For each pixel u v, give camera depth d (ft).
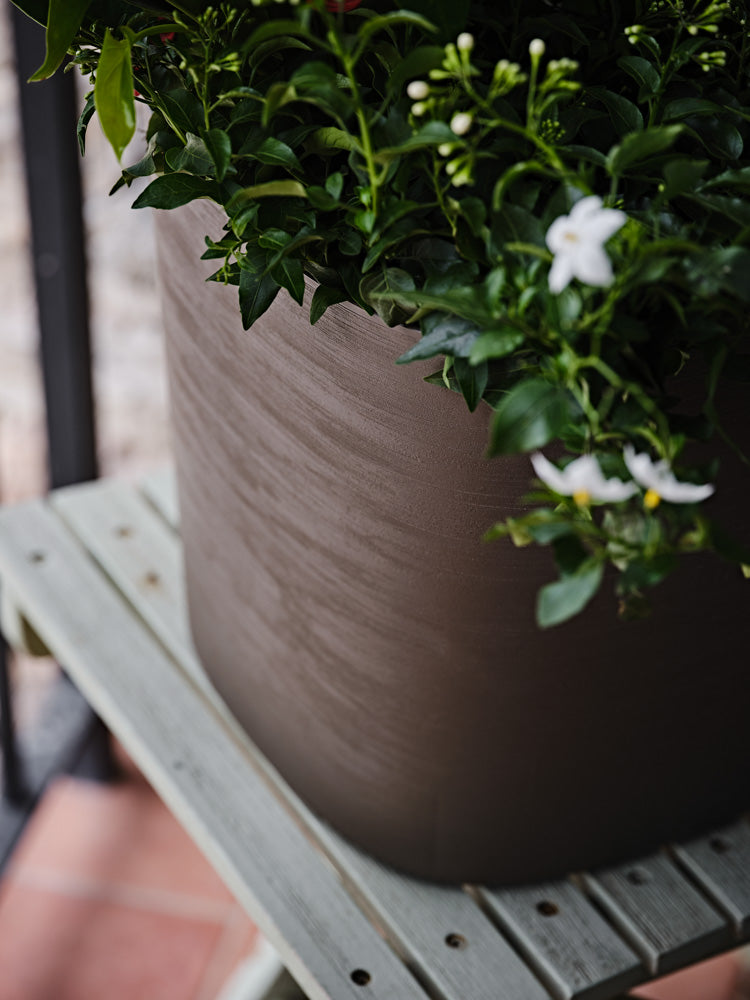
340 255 1.92
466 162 1.60
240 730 2.85
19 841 4.67
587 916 2.51
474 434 1.91
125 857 5.17
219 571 2.60
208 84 1.90
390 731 2.33
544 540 1.52
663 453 1.51
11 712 4.51
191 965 4.82
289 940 2.43
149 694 2.93
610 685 2.23
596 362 1.48
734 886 2.57
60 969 4.81
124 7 1.95
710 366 1.80
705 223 1.69
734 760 2.52
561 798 2.39
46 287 4.05
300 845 2.61
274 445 2.19
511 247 1.52
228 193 1.90
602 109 1.99
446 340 1.69
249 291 1.90
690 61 2.02
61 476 4.48
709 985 4.63
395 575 2.12
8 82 5.90
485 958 2.42
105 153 5.94
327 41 1.88
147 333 6.12
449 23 1.74
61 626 3.10
